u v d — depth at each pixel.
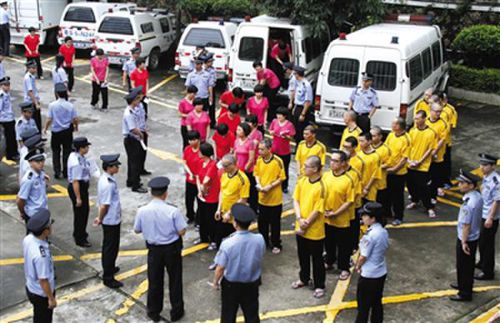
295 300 7.87
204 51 14.38
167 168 12.18
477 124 15.44
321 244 7.77
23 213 8.23
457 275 7.91
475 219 7.58
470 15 18.58
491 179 8.16
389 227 10.10
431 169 10.64
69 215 10.20
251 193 9.87
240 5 21.14
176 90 18.08
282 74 15.16
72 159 8.74
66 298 7.86
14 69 19.56
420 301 7.93
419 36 13.67
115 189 7.88
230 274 6.50
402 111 12.41
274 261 8.86
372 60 12.52
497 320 7.48
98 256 8.92
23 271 8.47
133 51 15.41
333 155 7.96
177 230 7.14
